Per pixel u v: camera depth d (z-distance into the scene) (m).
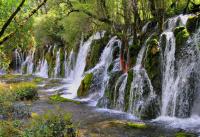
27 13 11.70
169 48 16.64
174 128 13.61
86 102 20.91
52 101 20.95
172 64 16.20
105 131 13.55
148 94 16.72
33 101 21.14
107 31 28.64
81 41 33.06
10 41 12.48
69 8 23.84
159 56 17.06
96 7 21.92
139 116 16.17
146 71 17.33
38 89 28.02
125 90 18.06
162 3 21.31
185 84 15.38
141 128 13.82
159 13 20.98
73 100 21.38
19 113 15.49
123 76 19.08
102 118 15.98
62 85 29.69
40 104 20.09
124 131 13.49
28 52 48.94
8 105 15.98
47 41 42.75
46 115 12.34
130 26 23.17
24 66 48.81
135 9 20.58
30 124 13.27
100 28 29.06
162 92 16.45
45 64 42.97
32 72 46.59
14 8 11.36
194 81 15.17
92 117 16.23
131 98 17.41
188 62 15.54
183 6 22.03
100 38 29.34
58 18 32.28
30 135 11.16
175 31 16.75
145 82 17.03
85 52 31.16
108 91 19.39
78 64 32.38
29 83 31.64
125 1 20.33
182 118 15.18
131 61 19.77
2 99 16.50
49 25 39.97
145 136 12.71
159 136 12.59
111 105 18.67
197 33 15.67
